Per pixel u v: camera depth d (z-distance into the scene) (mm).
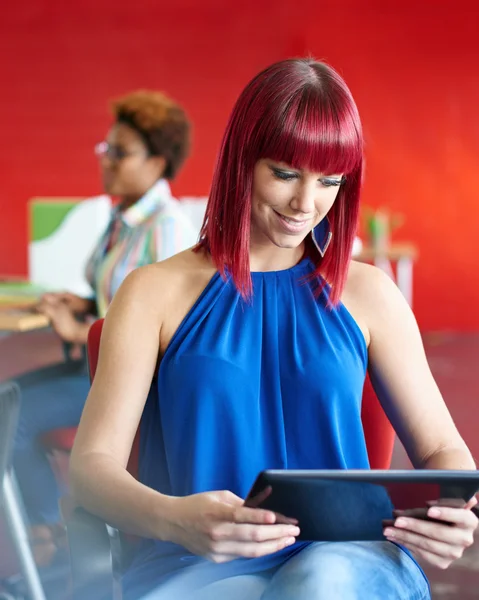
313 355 1431
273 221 1410
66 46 7738
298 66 1380
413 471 1118
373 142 7578
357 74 7547
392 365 1497
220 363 1402
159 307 1462
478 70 7438
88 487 1310
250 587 1307
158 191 2848
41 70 7773
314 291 1486
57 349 6645
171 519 1224
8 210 7914
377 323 1504
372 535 1220
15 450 2326
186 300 1471
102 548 1286
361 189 1472
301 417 1421
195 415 1396
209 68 7664
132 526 1263
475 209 7551
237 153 1411
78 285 4203
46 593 2238
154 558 1415
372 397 1531
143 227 2818
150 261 2811
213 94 7684
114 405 1394
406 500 1162
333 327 1470
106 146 2836
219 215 1463
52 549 2494
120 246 2834
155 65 7695
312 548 1330
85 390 2510
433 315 7676
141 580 1380
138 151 2789
